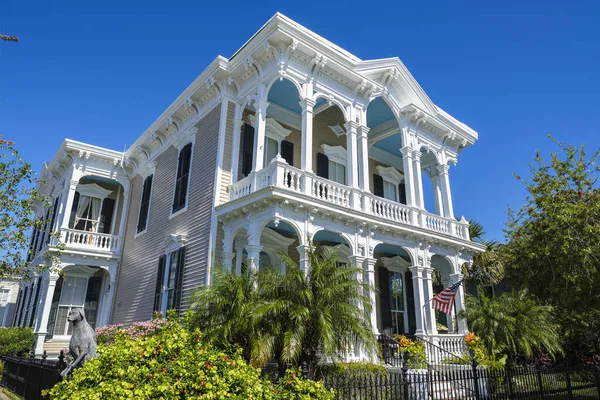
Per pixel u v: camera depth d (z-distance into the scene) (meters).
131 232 19.89
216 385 5.46
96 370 5.48
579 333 17.02
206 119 15.77
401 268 19.31
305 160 12.65
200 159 15.39
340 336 9.09
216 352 6.32
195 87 15.83
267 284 9.20
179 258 14.63
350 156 14.02
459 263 16.72
